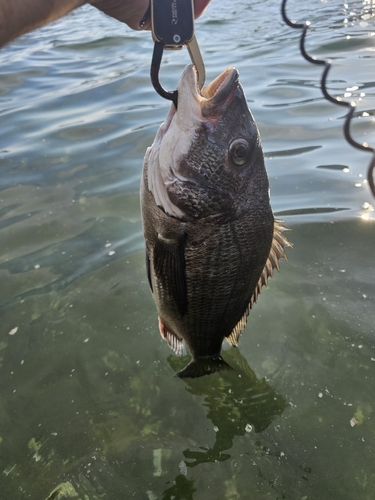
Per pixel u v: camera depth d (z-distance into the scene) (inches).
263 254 18.6
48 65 72.6
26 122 50.9
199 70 16.3
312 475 18.6
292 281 28.1
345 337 24.6
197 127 16.5
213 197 17.0
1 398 21.9
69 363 23.7
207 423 21.0
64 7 12.8
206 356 21.8
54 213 34.6
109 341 24.9
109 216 34.0
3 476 18.6
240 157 16.9
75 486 18.3
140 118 49.4
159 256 18.5
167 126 17.3
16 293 27.5
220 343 21.5
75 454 19.6
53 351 24.3
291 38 78.1
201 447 19.9
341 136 42.9
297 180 37.0
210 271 18.2
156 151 17.2
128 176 38.8
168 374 23.4
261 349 24.7
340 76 57.3
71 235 32.1
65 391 22.4
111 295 27.5
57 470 18.9
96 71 67.2
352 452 19.4
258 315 26.5
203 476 18.7
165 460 19.4
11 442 20.0
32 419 21.0
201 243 17.6
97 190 37.1
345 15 94.3
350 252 29.7
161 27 14.4
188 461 19.3
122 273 28.9
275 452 19.6
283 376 23.1
